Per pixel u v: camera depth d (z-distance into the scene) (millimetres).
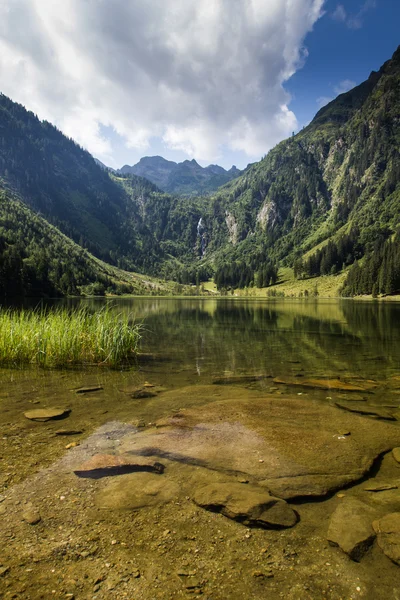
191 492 4832
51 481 5059
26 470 5387
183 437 6867
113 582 3252
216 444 6523
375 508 4473
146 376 13039
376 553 3621
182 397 10031
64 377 12711
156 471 5441
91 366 14820
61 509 4367
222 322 39406
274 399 9766
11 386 11273
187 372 13820
